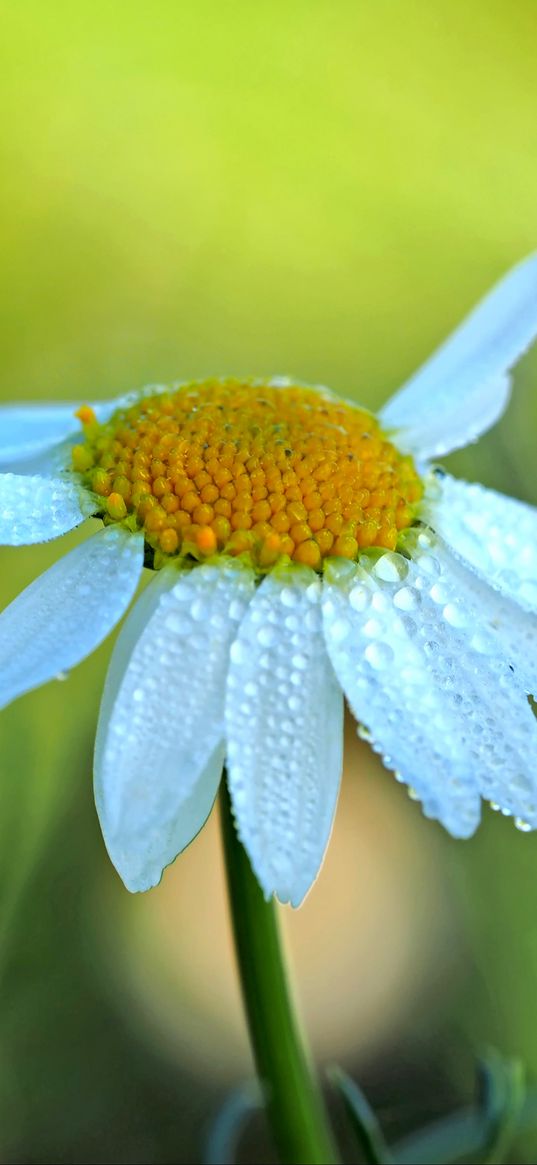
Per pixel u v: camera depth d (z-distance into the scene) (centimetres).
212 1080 14
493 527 11
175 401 11
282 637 10
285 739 10
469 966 14
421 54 19
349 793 16
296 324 18
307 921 15
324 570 10
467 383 11
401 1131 14
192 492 10
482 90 19
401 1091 14
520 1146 13
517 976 14
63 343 18
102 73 19
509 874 15
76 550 10
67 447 11
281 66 19
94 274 18
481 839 15
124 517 10
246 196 19
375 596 10
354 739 16
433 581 10
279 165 19
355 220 18
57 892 14
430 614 10
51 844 14
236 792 10
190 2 19
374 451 11
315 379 18
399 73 19
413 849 15
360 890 15
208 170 18
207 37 19
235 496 10
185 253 18
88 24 19
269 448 11
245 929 10
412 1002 14
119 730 10
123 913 15
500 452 15
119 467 11
